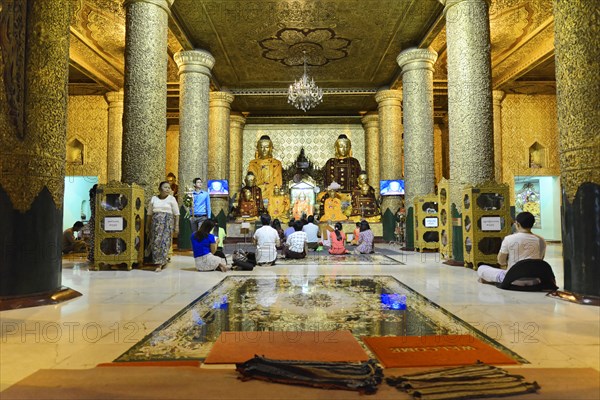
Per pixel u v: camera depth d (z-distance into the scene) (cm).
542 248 543
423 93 1233
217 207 1532
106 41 1313
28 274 441
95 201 752
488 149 802
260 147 2164
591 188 447
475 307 420
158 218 749
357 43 1303
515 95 1791
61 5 495
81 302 446
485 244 735
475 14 826
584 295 443
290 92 1463
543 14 1121
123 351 282
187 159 1234
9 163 439
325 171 2173
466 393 206
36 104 461
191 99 1251
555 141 1781
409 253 1091
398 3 1068
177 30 1152
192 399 204
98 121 1820
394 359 261
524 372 241
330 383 217
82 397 206
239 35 1251
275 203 2048
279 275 661
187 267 779
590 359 265
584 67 458
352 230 1806
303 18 1151
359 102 1917
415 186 1205
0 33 436
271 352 275
